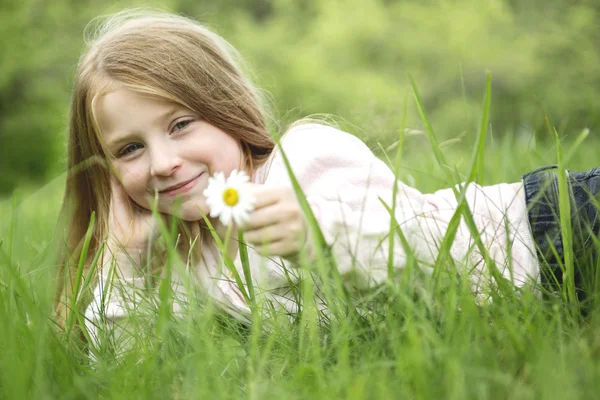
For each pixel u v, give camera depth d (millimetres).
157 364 1157
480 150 1289
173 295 1291
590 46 8359
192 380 1112
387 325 1151
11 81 9164
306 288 1149
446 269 1170
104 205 1519
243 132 1490
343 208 1243
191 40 1494
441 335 1120
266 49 8961
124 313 1361
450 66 8703
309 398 1051
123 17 1673
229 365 1132
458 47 8750
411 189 1373
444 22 9125
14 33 9141
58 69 9328
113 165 1444
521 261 1339
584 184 1332
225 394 1075
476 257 1304
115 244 1484
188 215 1431
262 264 1206
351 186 1354
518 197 1377
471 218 1186
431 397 1033
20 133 9148
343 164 1390
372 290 1222
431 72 8961
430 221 1332
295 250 1197
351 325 1165
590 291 1204
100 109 1427
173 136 1429
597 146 1822
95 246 1527
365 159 1396
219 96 1478
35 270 1294
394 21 9328
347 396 1042
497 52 8523
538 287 1223
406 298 1120
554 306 1118
